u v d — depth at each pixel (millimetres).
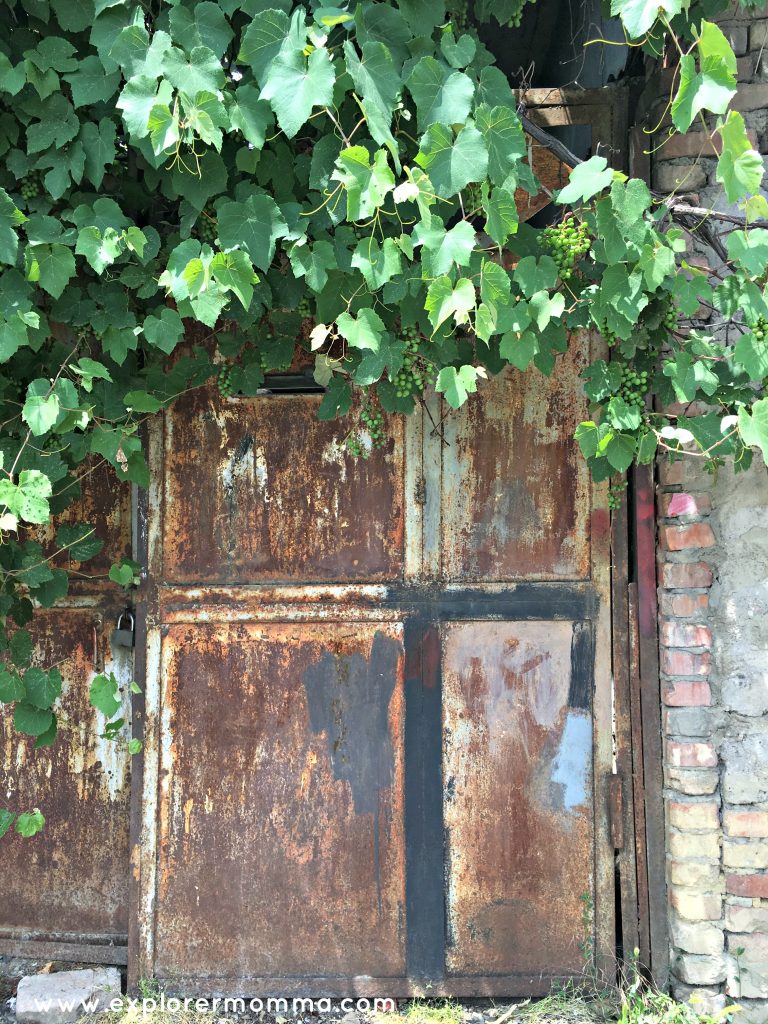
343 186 1897
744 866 2406
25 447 2209
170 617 2607
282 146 2023
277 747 2586
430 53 1893
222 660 2600
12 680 2160
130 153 2248
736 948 2396
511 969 2539
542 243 2045
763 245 1903
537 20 3764
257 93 1868
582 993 2510
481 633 2574
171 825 2590
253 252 1936
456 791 2559
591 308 1963
